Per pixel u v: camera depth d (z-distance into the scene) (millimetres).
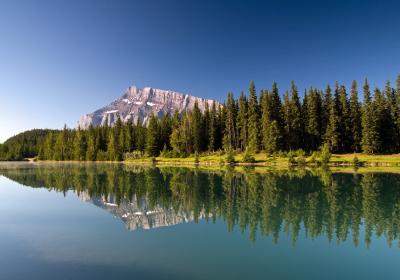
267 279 12289
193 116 116062
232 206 26547
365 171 56812
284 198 30031
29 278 12141
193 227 19859
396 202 27812
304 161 74062
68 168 82875
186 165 88500
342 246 16359
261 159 84125
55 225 20438
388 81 88188
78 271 12836
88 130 155000
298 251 15539
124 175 57031
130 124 148875
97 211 24969
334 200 28875
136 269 13055
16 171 71125
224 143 101000
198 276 12438
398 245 16562
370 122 81312
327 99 94750
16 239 17266
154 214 23766
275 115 94812
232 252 15297
